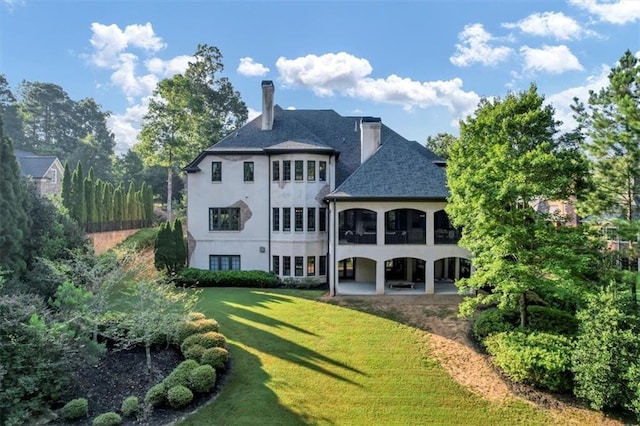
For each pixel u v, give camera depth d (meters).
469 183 14.93
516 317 16.36
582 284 13.98
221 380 12.41
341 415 10.77
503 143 15.73
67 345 11.23
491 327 15.39
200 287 24.52
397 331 16.59
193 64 45.78
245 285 24.80
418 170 23.30
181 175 60.25
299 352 14.48
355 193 22.22
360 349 14.84
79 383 11.84
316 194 25.69
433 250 22.19
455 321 17.66
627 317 11.20
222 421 10.36
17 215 16.72
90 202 34.97
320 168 25.94
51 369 10.91
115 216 40.72
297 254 25.52
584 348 11.65
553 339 13.58
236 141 27.41
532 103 16.09
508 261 15.37
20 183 17.64
